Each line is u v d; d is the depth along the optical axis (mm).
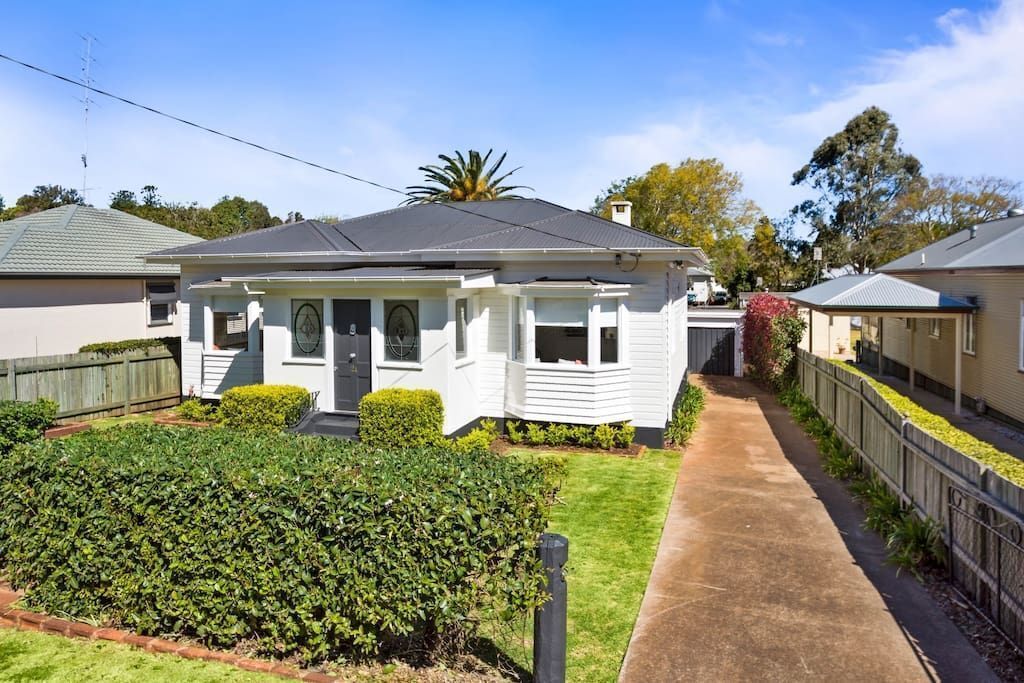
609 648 5156
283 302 12445
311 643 4574
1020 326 13883
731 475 10242
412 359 11633
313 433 11703
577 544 7340
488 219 15297
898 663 4918
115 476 5074
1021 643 4859
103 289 18109
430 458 5277
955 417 15664
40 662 4699
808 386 15641
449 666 4617
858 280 19141
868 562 6844
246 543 4699
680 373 16344
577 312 11766
